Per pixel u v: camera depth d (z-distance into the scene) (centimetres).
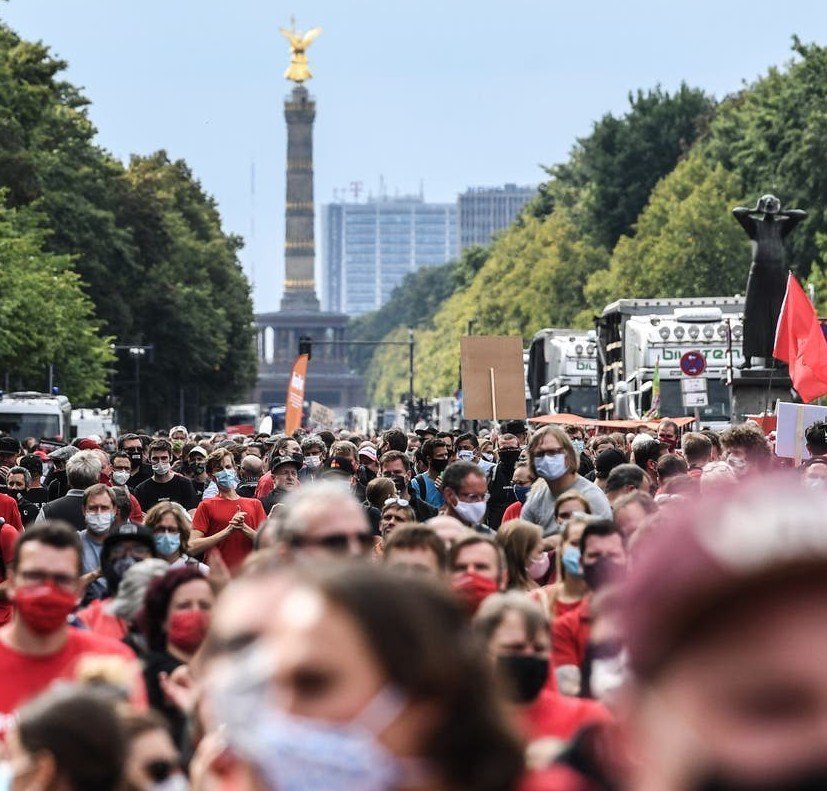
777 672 521
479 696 731
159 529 3544
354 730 708
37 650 2005
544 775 868
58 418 16262
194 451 7275
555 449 3872
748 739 523
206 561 4122
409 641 715
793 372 7119
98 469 4428
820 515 527
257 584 762
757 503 537
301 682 710
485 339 9431
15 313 17825
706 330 11806
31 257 18875
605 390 13262
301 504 1928
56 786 1299
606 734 972
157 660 2009
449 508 3994
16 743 1330
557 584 2548
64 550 1992
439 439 5722
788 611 521
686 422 9594
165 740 1381
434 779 717
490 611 1734
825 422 5097
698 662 528
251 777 711
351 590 721
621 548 2423
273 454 7019
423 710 718
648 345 11800
